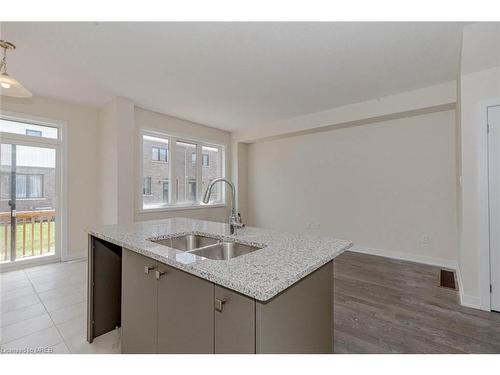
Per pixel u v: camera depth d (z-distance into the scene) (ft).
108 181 12.71
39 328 6.63
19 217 11.55
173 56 8.34
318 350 4.19
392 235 13.01
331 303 4.56
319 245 4.77
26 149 11.74
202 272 3.37
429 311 7.45
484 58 7.22
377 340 6.02
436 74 9.70
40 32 7.00
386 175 13.17
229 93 11.67
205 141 17.71
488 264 7.50
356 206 14.26
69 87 10.95
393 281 9.76
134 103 13.02
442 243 11.62
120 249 6.64
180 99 12.39
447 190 11.47
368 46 7.77
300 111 14.28
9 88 6.67
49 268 11.46
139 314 4.78
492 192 7.48
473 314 7.25
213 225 7.13
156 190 15.16
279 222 18.02
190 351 3.76
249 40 7.44
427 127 11.93
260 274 3.25
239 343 3.13
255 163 19.51
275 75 9.76
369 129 13.71
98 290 6.26
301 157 16.75
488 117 7.51
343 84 10.60
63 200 12.66
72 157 12.99
